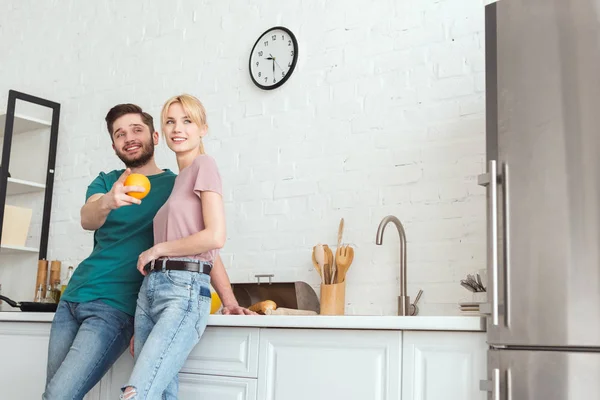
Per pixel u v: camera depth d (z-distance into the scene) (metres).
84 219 2.63
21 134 4.56
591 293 1.97
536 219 2.09
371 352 2.37
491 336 2.12
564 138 2.08
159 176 2.86
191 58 3.97
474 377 2.17
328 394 2.43
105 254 2.78
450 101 3.10
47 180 4.34
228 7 3.89
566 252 2.03
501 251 2.15
